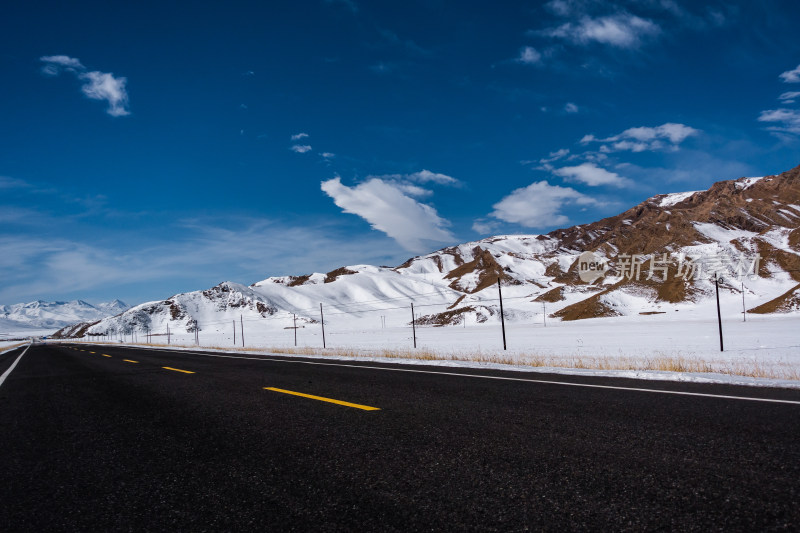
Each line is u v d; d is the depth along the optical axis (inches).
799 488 119.6
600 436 178.2
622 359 647.1
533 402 257.9
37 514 126.5
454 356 758.5
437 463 151.9
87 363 860.6
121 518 120.6
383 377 417.7
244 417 248.4
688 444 163.0
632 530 99.8
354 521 110.3
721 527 99.7
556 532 100.0
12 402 372.2
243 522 113.3
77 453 192.9
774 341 1355.8
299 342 2711.6
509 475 137.8
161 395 358.0
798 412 210.7
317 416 240.8
